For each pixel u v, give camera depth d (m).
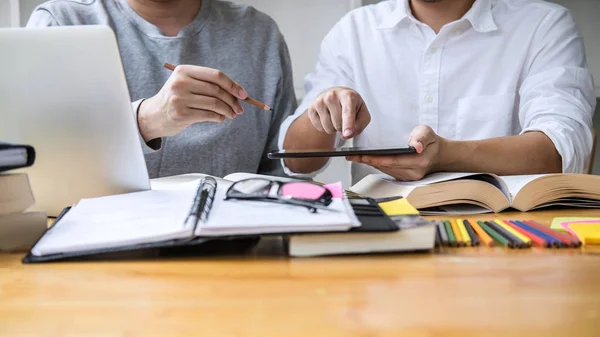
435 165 0.93
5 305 0.42
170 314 0.39
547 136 1.06
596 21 2.09
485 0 1.38
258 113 1.43
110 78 0.71
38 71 0.71
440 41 1.39
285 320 0.38
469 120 1.40
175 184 0.85
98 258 0.55
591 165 1.50
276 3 2.09
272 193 0.62
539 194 0.81
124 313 0.40
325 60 1.53
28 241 0.61
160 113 0.92
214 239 0.53
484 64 1.39
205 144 1.33
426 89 1.41
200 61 1.39
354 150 0.82
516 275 0.48
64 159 0.75
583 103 1.25
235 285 0.46
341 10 2.09
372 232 0.54
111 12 1.35
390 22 1.45
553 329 0.36
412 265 0.51
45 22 1.29
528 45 1.37
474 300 0.42
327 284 0.46
